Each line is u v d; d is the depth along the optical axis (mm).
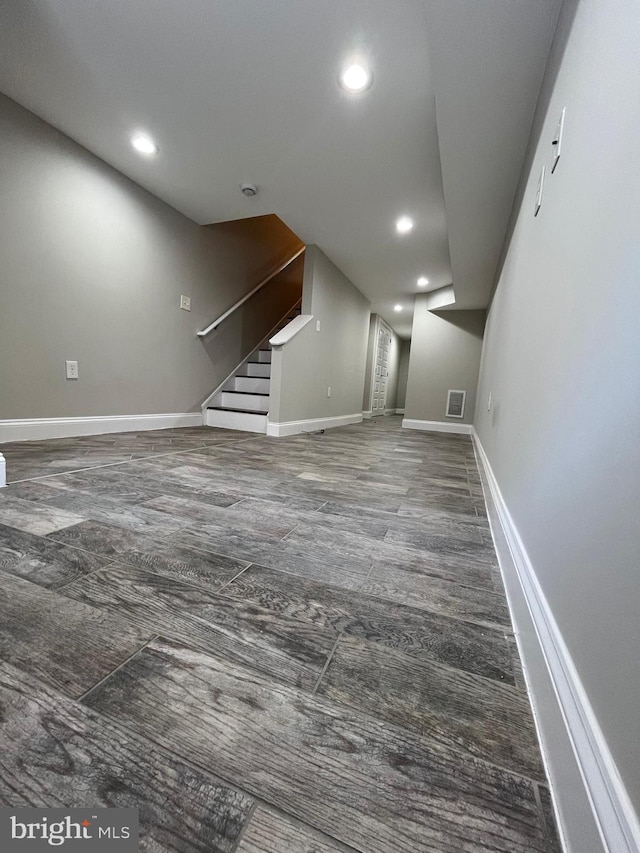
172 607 718
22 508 1199
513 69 1219
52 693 506
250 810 381
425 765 439
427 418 4805
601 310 509
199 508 1291
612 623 357
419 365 4816
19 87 1811
